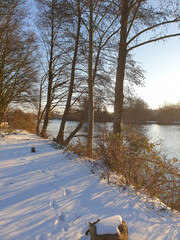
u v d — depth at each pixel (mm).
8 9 13727
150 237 2516
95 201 3523
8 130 14906
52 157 6891
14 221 2662
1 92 16578
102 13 9453
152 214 3232
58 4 9789
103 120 11859
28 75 18281
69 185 4250
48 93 16734
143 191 4363
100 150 6133
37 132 21531
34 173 4941
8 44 14508
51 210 3045
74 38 12914
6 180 4285
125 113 9375
